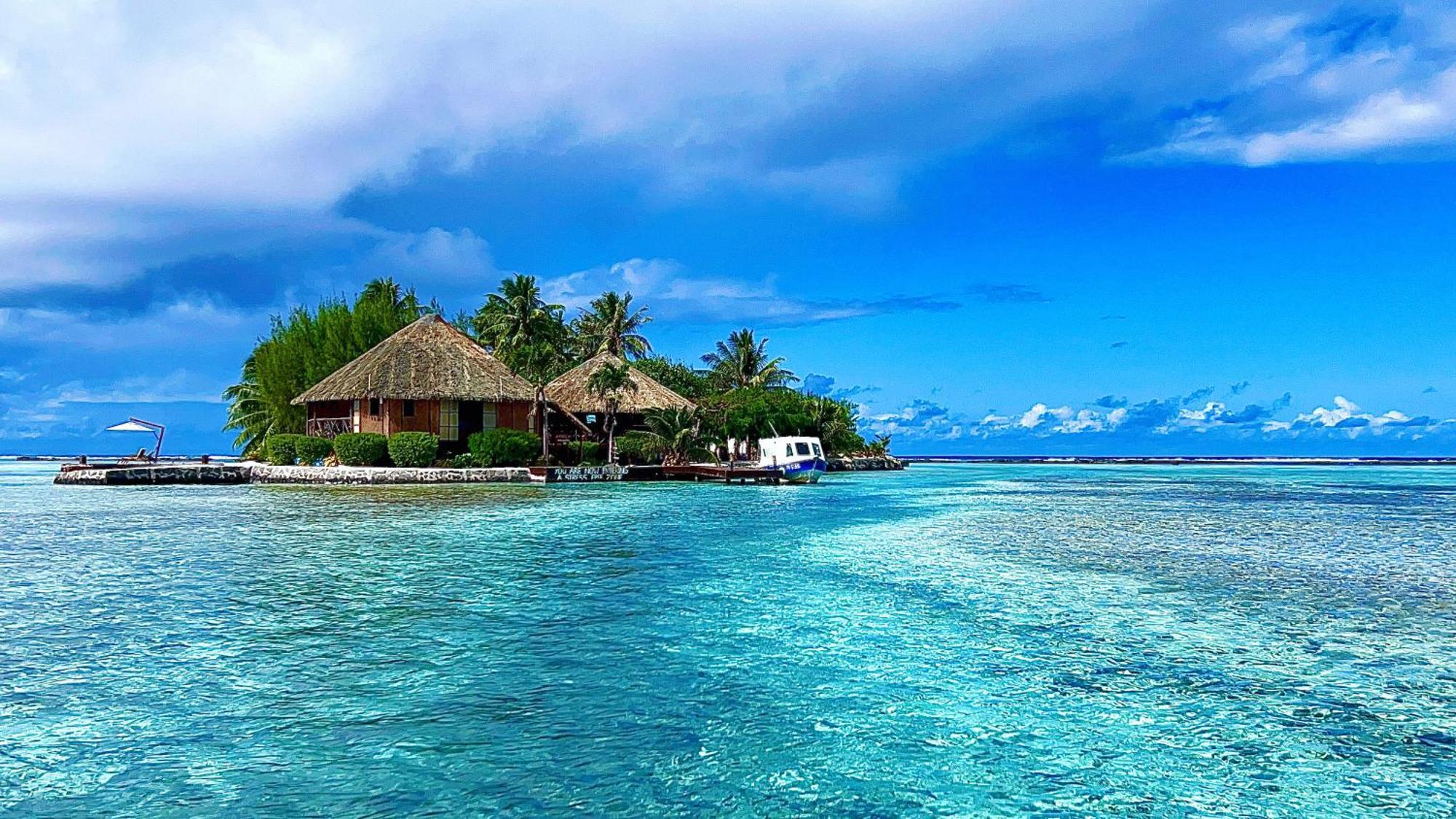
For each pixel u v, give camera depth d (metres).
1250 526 25.33
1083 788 6.86
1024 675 9.54
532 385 50.97
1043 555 18.31
